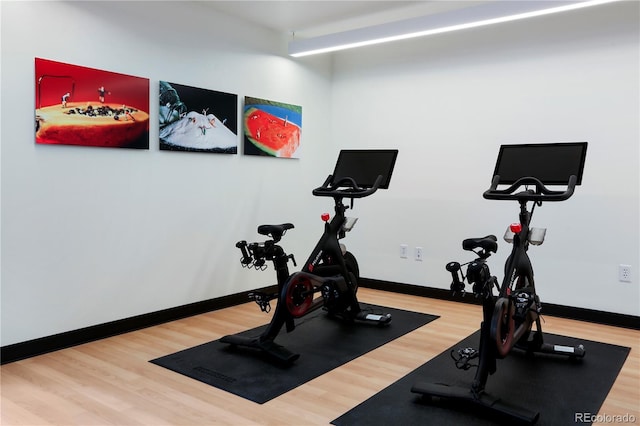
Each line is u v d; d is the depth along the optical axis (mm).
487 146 4539
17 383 2746
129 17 3615
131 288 3736
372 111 5266
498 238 4496
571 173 2980
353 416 2412
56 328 3293
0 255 3000
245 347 3361
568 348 3193
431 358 3207
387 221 5191
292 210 5168
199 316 4188
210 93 4234
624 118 3867
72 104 3285
